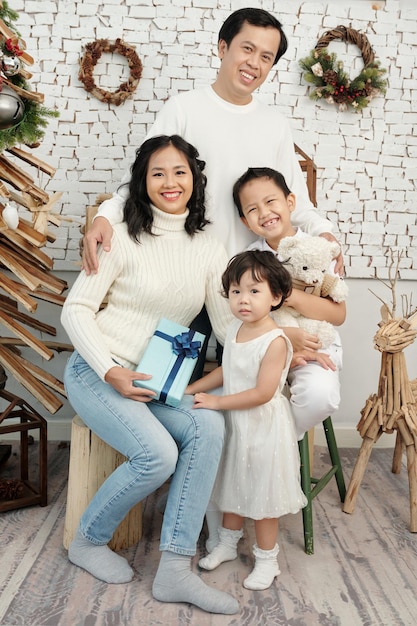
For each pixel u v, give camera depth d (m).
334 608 1.58
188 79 2.53
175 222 1.85
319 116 2.59
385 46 2.57
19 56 1.92
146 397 1.68
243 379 1.71
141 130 2.55
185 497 1.62
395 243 2.68
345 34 2.51
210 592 1.56
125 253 1.79
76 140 2.54
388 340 2.04
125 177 1.97
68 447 2.65
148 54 2.51
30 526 1.96
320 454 2.66
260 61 1.98
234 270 1.68
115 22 2.48
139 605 1.56
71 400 1.77
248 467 1.67
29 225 2.04
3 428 2.02
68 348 2.35
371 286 2.71
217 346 2.21
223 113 2.06
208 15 2.50
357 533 1.99
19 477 2.30
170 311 1.81
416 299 2.72
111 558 1.69
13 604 1.54
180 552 1.59
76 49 2.49
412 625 1.51
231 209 2.05
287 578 1.71
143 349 1.78
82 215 2.58
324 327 1.86
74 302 1.73
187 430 1.66
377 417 2.09
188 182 1.83
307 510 1.86
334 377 1.82
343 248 2.67
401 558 1.84
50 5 2.46
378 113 2.60
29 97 1.93
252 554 1.84
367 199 2.64
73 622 1.48
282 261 1.83
